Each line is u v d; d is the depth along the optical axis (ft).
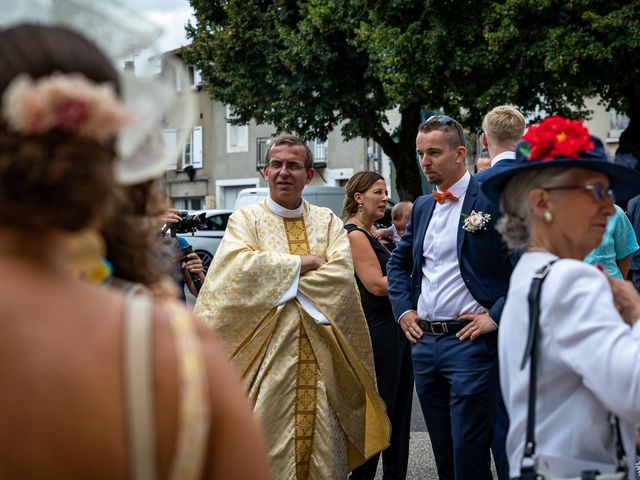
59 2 5.29
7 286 3.95
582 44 51.16
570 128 7.85
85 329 3.96
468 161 73.67
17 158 3.87
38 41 4.06
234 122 74.13
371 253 17.97
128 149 4.76
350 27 62.59
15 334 3.87
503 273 14.56
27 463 3.79
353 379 15.93
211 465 4.12
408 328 15.38
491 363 14.43
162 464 3.92
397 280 15.97
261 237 15.96
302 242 16.16
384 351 17.71
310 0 65.62
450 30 54.44
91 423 3.84
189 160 121.60
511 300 7.64
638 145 59.06
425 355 15.07
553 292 7.23
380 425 16.24
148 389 3.92
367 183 18.47
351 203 18.75
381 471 20.13
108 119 3.93
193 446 3.95
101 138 3.99
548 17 52.47
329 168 103.60
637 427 8.44
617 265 17.07
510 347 7.54
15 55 4.00
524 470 7.29
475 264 14.58
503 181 8.32
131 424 3.87
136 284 5.90
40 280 4.02
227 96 71.56
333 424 15.62
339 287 15.71
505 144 15.75
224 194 119.75
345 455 16.02
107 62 4.25
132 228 6.20
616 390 6.89
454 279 14.78
